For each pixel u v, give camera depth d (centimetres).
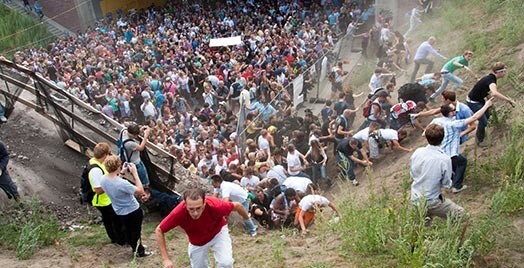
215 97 1839
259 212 925
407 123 1155
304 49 2081
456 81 1147
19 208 825
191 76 1989
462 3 1712
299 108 1638
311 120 1337
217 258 551
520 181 743
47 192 905
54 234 780
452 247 588
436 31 1616
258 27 2588
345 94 1352
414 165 631
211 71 2002
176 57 2138
